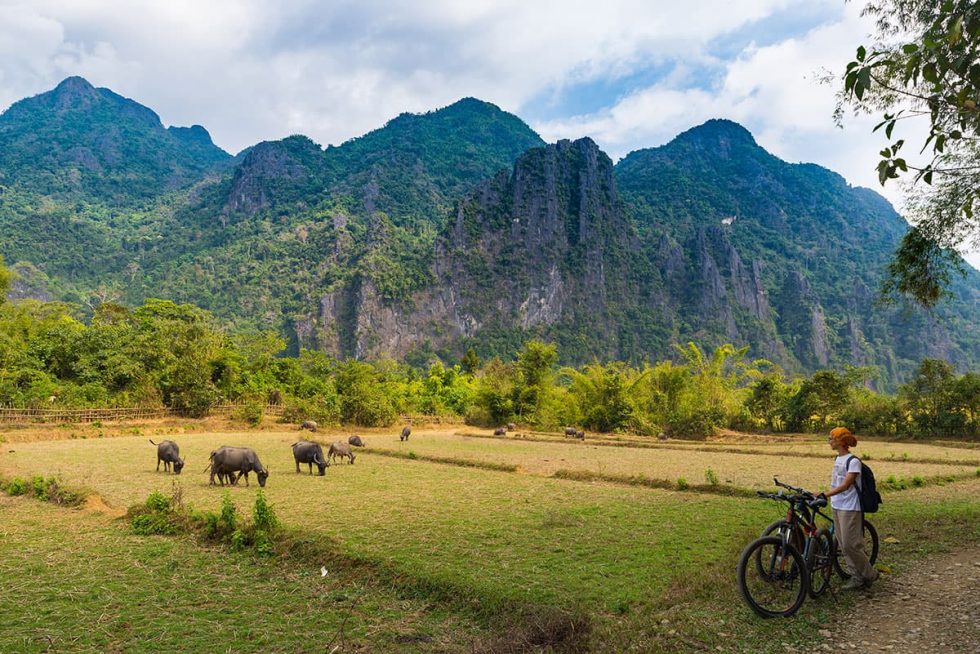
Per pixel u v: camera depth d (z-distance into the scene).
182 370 34.22
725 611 5.34
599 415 38.94
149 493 12.02
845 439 5.97
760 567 5.52
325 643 4.97
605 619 5.29
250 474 15.52
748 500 12.25
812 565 5.61
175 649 4.88
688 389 42.09
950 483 15.09
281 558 7.46
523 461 20.44
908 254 8.38
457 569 6.75
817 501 5.59
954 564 6.75
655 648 4.61
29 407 27.12
